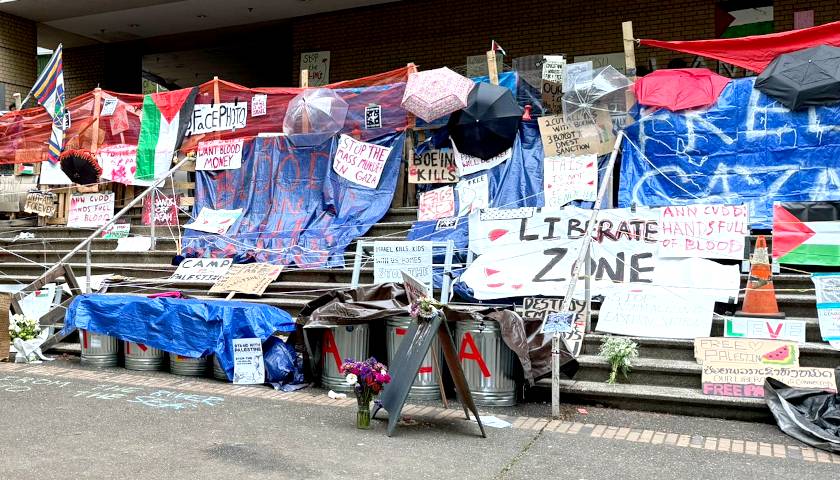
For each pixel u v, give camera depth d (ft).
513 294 28.71
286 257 34.76
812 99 28.94
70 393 24.57
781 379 22.40
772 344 23.04
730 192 30.09
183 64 75.41
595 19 48.80
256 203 37.42
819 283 24.82
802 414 20.77
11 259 41.75
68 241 41.16
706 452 19.01
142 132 40.91
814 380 22.13
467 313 23.56
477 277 29.58
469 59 51.90
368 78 36.11
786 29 44.55
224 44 66.28
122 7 55.52
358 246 31.78
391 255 30.35
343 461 17.80
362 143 35.96
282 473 16.83
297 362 26.66
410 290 22.09
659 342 24.91
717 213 27.81
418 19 53.98
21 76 57.11
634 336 25.62
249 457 17.93
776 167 29.55
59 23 59.21
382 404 21.25
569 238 29.17
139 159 40.86
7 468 16.65
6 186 47.60
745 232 27.43
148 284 35.14
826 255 27.40
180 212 40.50
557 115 32.73
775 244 28.09
